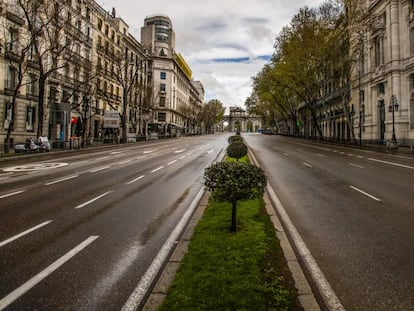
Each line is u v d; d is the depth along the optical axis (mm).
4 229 6309
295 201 8703
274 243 5047
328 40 36469
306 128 74812
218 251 4629
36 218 7105
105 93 45250
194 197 9453
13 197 9344
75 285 3988
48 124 36750
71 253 5055
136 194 9875
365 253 4973
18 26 30781
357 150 28969
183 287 3568
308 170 15344
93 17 46500
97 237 5836
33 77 33719
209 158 22484
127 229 6332
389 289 3832
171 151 29469
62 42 37281
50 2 29219
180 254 4805
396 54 33562
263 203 8008
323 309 3396
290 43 40844
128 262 4703
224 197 5422
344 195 9469
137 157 23312
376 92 38469
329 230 6156
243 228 5762
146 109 61281
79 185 11477
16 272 4363
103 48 48625
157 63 84438
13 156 21922
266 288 3559
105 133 46281
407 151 24953
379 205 8180
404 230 6117
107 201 8867
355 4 33281
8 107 30719
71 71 41125
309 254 4934
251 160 19344
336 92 51000
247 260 4281
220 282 3643
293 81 46156
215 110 118500
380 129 38094
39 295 3748
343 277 4148
